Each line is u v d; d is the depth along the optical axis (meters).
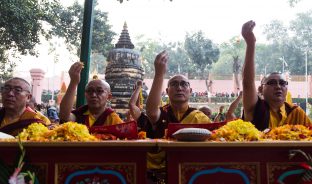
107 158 3.85
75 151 3.81
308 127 4.73
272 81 5.68
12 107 5.57
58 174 3.79
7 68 23.61
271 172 3.94
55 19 23.36
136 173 3.85
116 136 4.51
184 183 3.86
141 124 6.75
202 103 38.78
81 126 4.05
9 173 3.74
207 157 3.89
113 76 15.15
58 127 4.07
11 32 20.08
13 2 19.33
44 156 3.78
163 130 5.72
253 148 3.91
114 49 15.66
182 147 3.81
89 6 8.05
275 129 4.51
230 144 3.79
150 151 4.07
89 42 7.97
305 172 3.90
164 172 4.88
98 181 3.83
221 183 3.88
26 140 3.89
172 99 5.89
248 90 5.59
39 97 26.73
